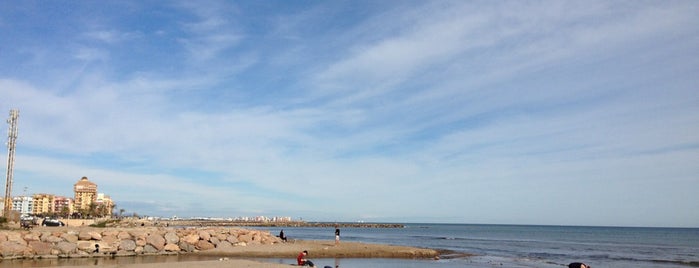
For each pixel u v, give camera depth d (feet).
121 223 371.35
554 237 508.12
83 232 168.14
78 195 594.24
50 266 127.24
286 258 165.37
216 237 199.00
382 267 145.69
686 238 522.06
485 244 328.70
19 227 207.62
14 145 262.26
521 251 253.44
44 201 652.07
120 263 139.54
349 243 220.23
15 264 132.16
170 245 176.24
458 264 164.04
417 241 364.38
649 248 311.47
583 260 199.11
